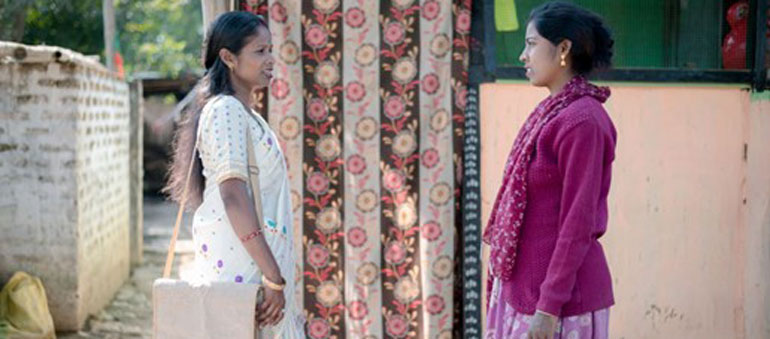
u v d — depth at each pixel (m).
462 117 3.82
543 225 2.50
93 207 6.00
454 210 3.85
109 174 6.63
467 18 3.78
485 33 3.80
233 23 2.54
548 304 2.40
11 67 5.38
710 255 3.98
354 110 3.80
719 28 3.96
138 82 7.78
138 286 7.21
